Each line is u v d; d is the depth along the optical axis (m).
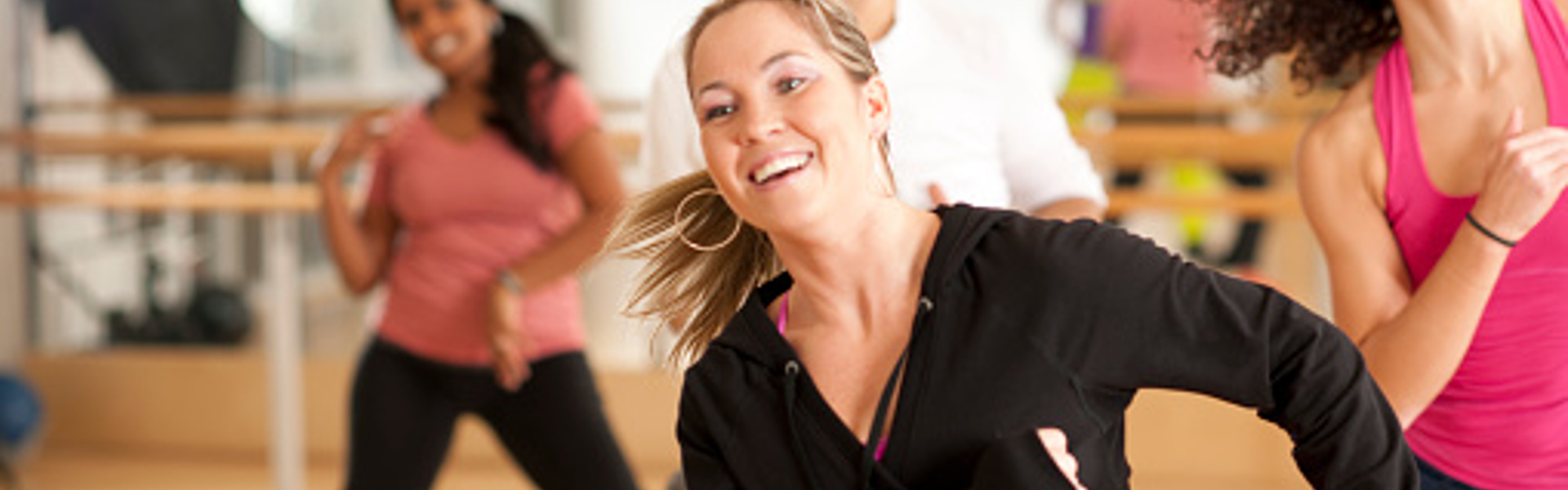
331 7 4.98
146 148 4.76
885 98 1.31
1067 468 1.22
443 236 2.98
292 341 4.41
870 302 1.31
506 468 4.84
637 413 4.77
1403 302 1.76
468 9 2.95
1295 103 4.55
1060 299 1.26
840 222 1.28
